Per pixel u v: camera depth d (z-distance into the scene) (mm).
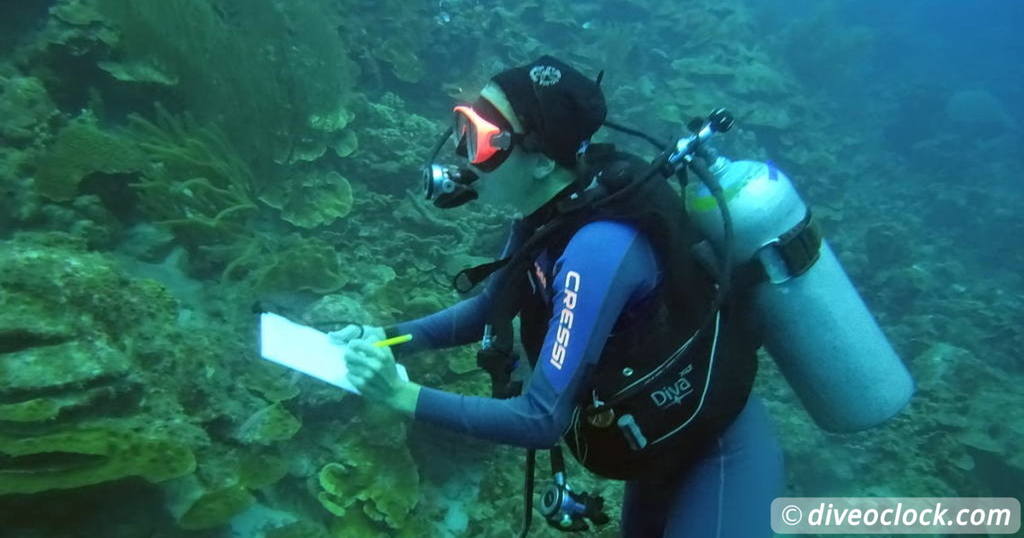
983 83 26375
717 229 1937
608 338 1728
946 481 6773
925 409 7652
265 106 5801
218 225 4652
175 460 2785
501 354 1730
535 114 1606
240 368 3779
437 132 7930
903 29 27344
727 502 1956
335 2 8406
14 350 2824
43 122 4469
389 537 3607
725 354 1854
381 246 5922
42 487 2490
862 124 18125
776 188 1962
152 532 2863
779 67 17266
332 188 6188
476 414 1529
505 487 4371
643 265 1610
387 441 3859
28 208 3875
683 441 1849
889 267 11102
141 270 4215
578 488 4582
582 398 1776
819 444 6676
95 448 2629
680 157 1801
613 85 12109
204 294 4316
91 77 5105
